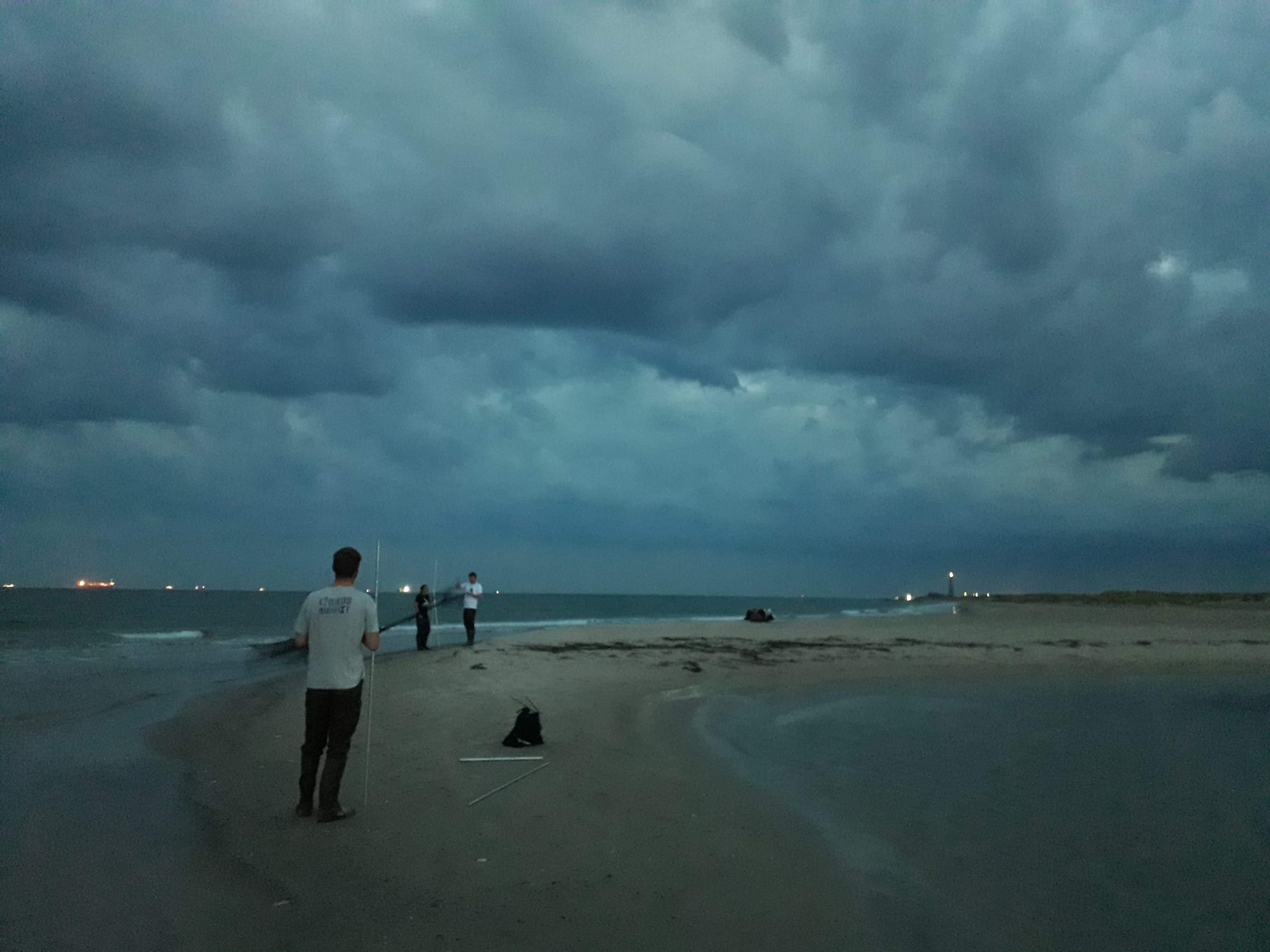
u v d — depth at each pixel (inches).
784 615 1982.0
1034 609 2091.5
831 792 246.1
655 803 225.9
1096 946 142.3
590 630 997.2
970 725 370.0
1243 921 154.1
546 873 171.6
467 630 740.0
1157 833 208.7
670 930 144.9
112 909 151.0
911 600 5693.9
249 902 155.1
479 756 278.4
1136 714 407.8
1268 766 289.3
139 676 527.2
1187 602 2554.1
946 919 153.4
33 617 1315.2
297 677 528.4
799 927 147.5
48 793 230.7
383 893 160.2
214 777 252.5
